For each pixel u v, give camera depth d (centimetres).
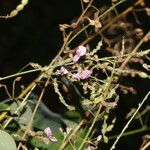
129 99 110
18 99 62
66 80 62
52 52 184
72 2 203
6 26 190
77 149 59
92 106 62
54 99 87
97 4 137
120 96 109
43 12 200
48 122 65
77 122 66
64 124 67
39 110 65
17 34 188
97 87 58
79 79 58
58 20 199
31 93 63
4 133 54
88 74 57
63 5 203
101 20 69
